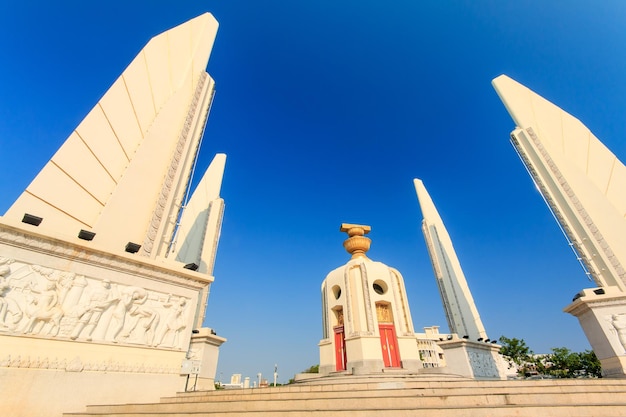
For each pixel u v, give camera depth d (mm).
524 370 37719
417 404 6762
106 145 11359
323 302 22391
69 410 7465
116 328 8820
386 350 17906
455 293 29312
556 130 17703
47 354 7578
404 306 20141
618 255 13773
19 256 7820
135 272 9750
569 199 15680
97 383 8055
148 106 13281
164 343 9711
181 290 10719
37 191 9227
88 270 8844
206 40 17312
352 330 18172
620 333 11938
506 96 19625
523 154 17875
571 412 5707
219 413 6203
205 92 16406
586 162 16391
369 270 20203
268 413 6074
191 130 14672
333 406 7008
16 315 7391
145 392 8797
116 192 11023
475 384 9109
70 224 9641
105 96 11891
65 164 10086
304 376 17781
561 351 35281
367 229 23875
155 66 14086
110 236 10320
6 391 6844
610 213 14703
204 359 18219
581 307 13305
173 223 12750
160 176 12633
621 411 5637
